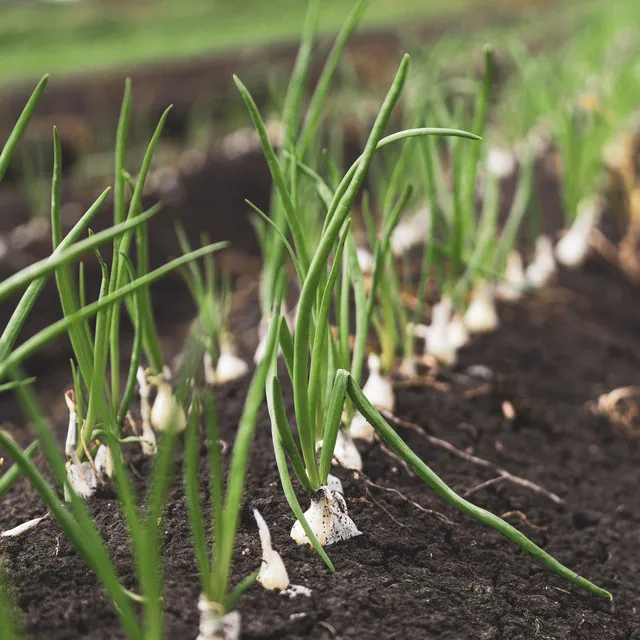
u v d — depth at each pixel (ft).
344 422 4.20
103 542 3.96
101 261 3.99
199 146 9.97
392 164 5.45
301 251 4.14
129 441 4.21
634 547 4.32
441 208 5.12
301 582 3.90
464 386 4.70
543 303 5.26
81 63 17.13
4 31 23.40
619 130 5.92
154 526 3.65
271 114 10.37
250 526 4.02
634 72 6.31
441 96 5.24
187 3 29.78
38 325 6.45
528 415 4.64
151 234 7.60
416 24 19.29
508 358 4.93
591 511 4.41
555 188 6.09
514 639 3.92
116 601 3.70
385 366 4.51
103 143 10.00
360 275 4.26
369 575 3.95
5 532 4.00
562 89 6.44
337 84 12.14
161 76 13.82
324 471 3.97
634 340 5.23
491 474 4.41
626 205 5.83
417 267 5.27
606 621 4.09
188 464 3.72
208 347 4.56
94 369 3.96
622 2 9.35
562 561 4.23
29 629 3.80
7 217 8.08
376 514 4.11
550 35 14.39
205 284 6.91
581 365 4.98
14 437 4.71
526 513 4.34
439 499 4.24
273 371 3.95
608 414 4.75
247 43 18.84
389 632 3.85
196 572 3.90
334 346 4.12
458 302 4.79
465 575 4.05
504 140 7.04
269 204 8.74
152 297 7.06
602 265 5.59
